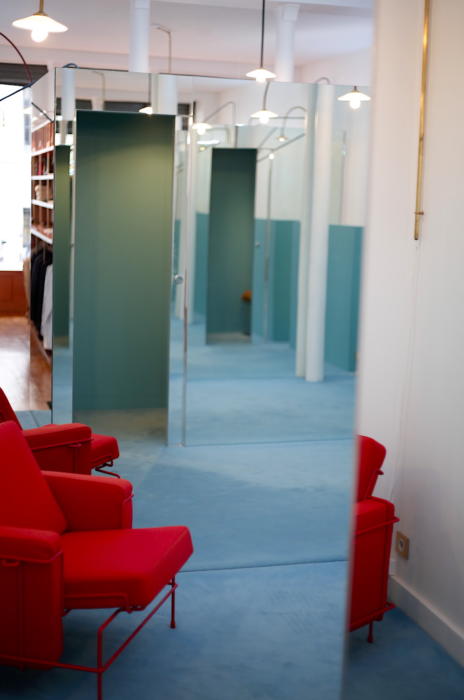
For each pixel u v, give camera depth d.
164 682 2.50
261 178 4.68
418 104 2.70
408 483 2.70
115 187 3.99
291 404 4.98
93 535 2.76
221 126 4.46
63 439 3.37
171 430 4.32
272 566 3.40
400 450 2.74
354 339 5.03
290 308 4.87
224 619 2.92
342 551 3.61
